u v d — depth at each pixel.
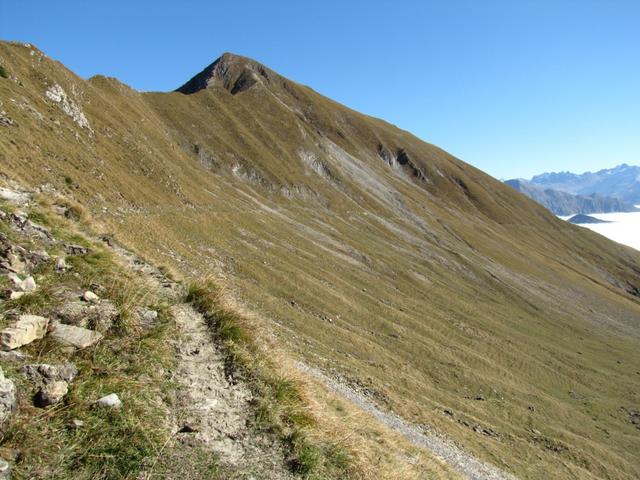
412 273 117.94
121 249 13.23
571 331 125.50
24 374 6.14
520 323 114.75
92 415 6.16
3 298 7.45
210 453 6.67
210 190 101.50
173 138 132.75
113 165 64.25
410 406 36.50
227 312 10.38
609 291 192.38
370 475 8.45
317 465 7.54
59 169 45.97
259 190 133.88
